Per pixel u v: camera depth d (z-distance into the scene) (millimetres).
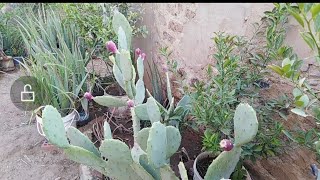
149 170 1454
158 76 2617
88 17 2885
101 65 3537
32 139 2734
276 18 1495
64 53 2723
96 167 1444
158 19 2725
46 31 3188
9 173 2350
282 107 1519
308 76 1473
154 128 1212
